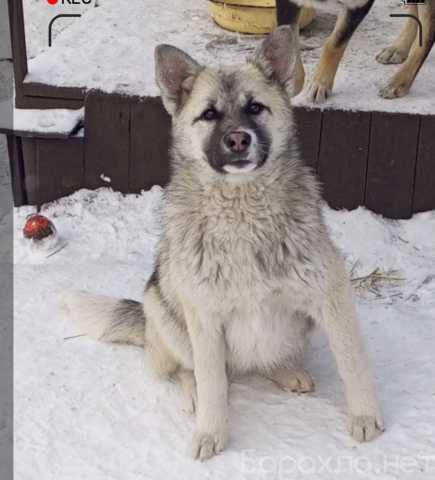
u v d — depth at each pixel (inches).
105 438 76.3
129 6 128.8
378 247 98.7
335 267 74.4
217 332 75.0
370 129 101.3
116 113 104.7
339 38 102.0
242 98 73.6
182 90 75.8
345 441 75.0
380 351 84.0
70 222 104.3
